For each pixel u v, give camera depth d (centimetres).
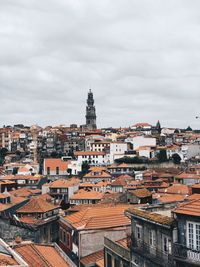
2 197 9969
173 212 3491
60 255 4250
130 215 4322
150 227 3878
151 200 8631
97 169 19250
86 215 6053
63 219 6575
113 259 4759
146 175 17325
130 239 4394
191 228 3306
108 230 5569
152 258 3781
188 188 10419
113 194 10581
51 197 12131
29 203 8119
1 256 2933
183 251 3306
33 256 3891
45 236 6988
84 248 5522
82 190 12644
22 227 6388
